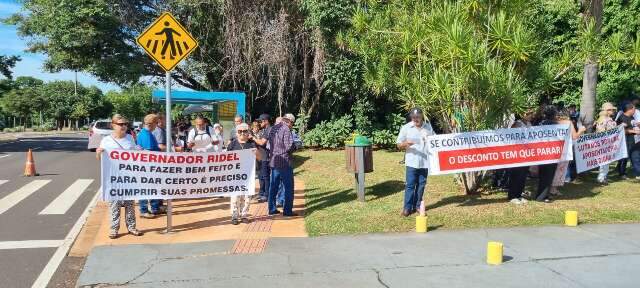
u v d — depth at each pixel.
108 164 7.27
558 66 9.47
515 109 8.47
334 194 10.47
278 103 20.05
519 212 8.05
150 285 5.39
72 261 6.53
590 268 5.68
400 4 10.17
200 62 21.20
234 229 7.79
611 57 9.13
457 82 8.19
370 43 10.27
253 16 18.52
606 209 8.27
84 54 21.67
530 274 5.52
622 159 11.55
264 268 5.86
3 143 34.88
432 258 6.11
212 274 5.69
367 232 7.39
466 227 7.57
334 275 5.59
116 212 7.38
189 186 7.79
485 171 9.52
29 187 12.77
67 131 72.06
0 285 5.62
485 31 8.84
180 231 7.77
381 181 11.60
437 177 11.66
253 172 8.14
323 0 16.50
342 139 18.36
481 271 5.63
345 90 17.83
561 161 8.84
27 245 7.24
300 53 19.11
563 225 7.59
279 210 9.28
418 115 8.16
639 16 17.11
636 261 5.90
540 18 10.05
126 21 20.89
